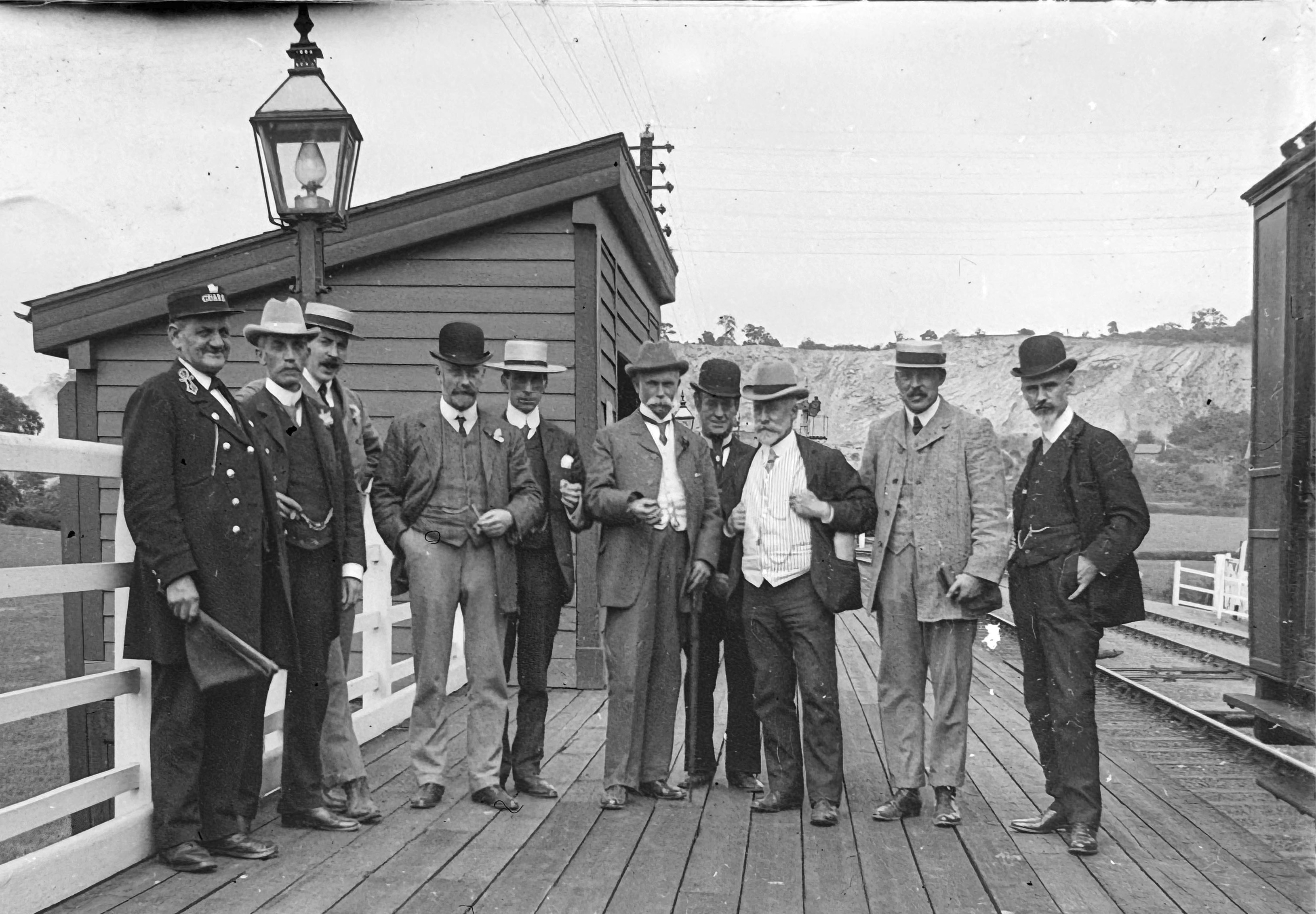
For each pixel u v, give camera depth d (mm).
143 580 3646
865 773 5457
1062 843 4223
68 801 3482
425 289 7914
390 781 5098
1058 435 4391
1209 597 18531
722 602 5152
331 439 4395
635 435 4934
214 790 3854
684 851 4039
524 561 4914
